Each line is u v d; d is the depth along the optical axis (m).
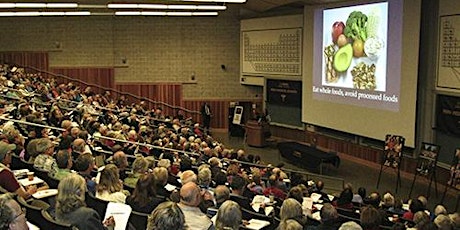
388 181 16.00
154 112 21.69
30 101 16.14
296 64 21.77
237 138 24.39
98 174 7.69
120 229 5.11
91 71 26.05
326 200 10.48
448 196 14.23
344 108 18.39
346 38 18.02
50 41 25.89
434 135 15.30
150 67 26.09
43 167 7.39
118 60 26.03
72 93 20.62
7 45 26.03
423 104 15.54
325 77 19.38
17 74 22.38
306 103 20.78
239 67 25.81
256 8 22.05
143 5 18.22
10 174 6.12
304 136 21.62
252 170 12.73
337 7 18.45
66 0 17.56
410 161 15.98
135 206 5.93
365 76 17.19
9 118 12.20
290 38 21.89
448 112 14.65
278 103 23.02
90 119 14.58
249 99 25.75
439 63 14.89
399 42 15.73
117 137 12.98
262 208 8.38
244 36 24.56
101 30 25.86
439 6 14.77
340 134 19.64
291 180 13.06
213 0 15.43
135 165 7.80
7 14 21.61
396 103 15.98
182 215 3.92
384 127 16.53
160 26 25.84
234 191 8.70
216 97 25.98
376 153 17.70
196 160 12.62
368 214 6.51
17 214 3.78
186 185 5.15
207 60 25.91
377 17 16.52
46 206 5.46
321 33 19.48
